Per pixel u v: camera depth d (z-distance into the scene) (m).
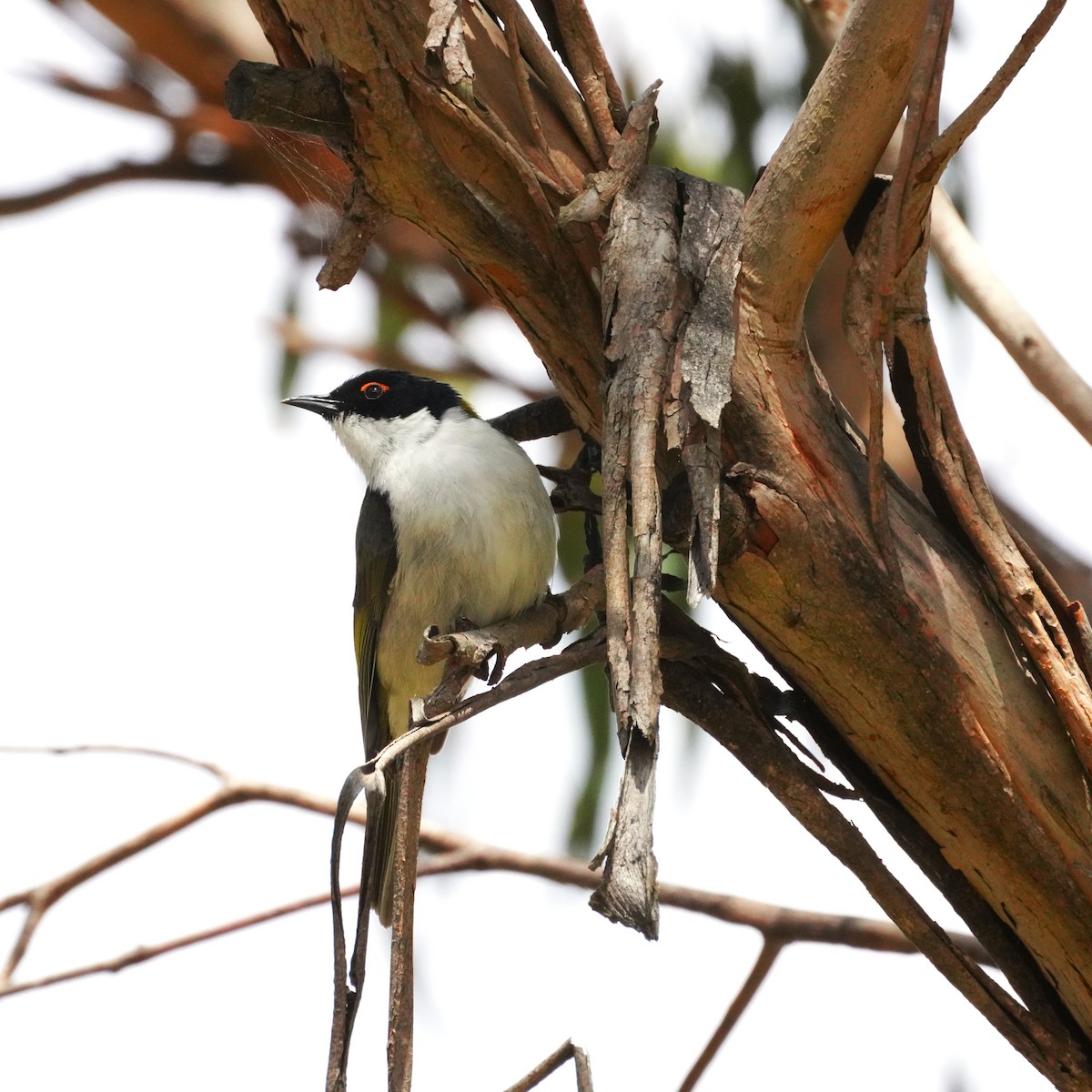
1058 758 6.08
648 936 4.83
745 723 6.40
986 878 6.28
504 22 5.97
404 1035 5.34
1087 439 7.87
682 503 5.87
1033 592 6.05
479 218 6.15
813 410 6.07
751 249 5.96
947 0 5.50
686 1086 8.36
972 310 8.19
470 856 8.97
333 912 4.84
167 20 12.22
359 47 5.67
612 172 5.96
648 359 5.64
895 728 6.12
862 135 5.75
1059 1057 6.26
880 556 5.96
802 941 8.38
